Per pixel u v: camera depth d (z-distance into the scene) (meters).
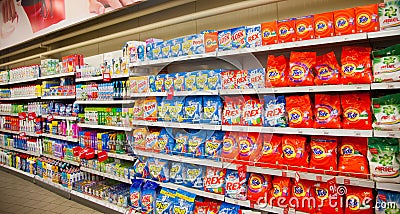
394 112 1.73
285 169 2.08
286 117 2.15
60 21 3.84
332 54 1.98
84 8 3.48
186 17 2.90
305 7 2.45
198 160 2.48
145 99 2.95
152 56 2.86
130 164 3.36
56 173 4.19
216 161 2.40
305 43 1.94
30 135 4.78
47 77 4.42
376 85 1.73
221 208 2.40
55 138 4.45
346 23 1.83
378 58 1.77
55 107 4.38
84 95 3.76
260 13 2.71
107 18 4.11
